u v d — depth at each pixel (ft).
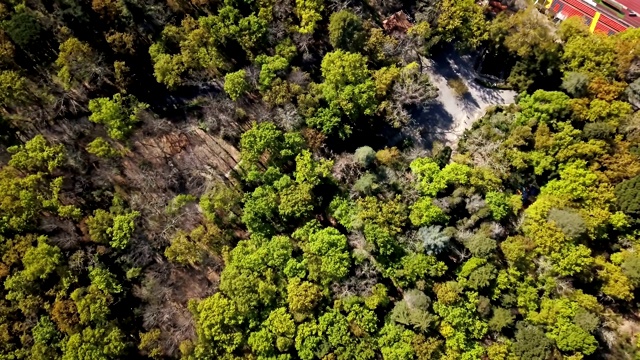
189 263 216.74
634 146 218.59
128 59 217.97
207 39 218.38
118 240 200.03
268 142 211.61
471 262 204.03
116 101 214.48
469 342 200.44
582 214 210.38
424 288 205.46
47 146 204.74
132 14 217.97
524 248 205.67
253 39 220.23
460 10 226.38
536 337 196.03
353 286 204.64
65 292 193.16
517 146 224.12
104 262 205.16
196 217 218.79
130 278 207.82
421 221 208.13
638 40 224.94
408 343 196.65
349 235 215.31
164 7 224.53
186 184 225.35
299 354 193.98
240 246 207.21
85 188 215.10
